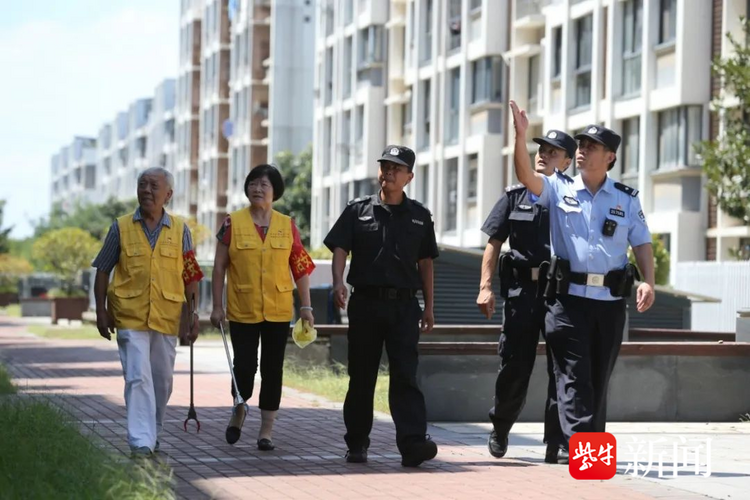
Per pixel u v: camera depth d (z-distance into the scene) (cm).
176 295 1047
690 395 1448
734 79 2655
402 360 1016
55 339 3716
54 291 6631
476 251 2314
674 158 3406
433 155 4872
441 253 2302
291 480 937
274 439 1192
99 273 1042
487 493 882
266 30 7731
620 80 3659
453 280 2317
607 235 995
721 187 2689
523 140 975
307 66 7475
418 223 1034
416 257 1034
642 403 1440
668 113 3441
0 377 1733
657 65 3469
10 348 3123
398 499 855
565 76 3938
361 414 1033
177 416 1407
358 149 5616
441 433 1275
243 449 1114
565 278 991
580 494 882
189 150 9088
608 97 3678
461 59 4625
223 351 3106
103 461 895
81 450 938
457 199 4662
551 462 1029
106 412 1436
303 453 1093
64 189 17350
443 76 4772
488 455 1091
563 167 1069
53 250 6494
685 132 3359
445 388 1397
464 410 1398
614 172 3691
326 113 6178
